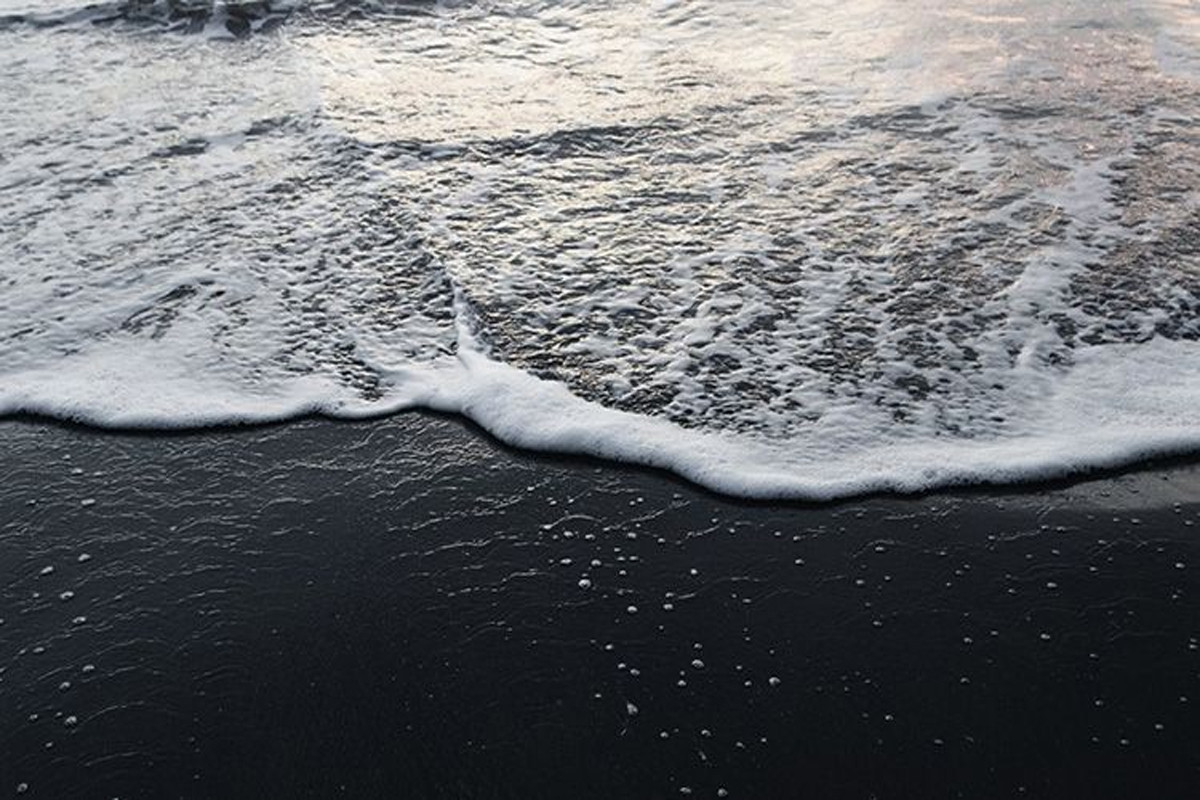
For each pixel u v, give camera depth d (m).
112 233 6.49
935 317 5.75
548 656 4.10
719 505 4.77
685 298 5.91
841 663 4.06
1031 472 4.84
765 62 8.50
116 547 4.61
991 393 5.29
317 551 4.59
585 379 5.41
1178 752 3.71
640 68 8.46
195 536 4.66
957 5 9.42
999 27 8.97
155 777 3.69
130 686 4.01
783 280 6.03
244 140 7.41
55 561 4.55
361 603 4.34
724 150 7.27
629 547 4.58
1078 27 8.92
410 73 8.39
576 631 4.20
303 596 4.37
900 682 3.98
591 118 7.66
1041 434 5.04
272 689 3.99
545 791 3.62
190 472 4.99
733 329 5.70
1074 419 5.12
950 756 3.71
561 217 6.58
